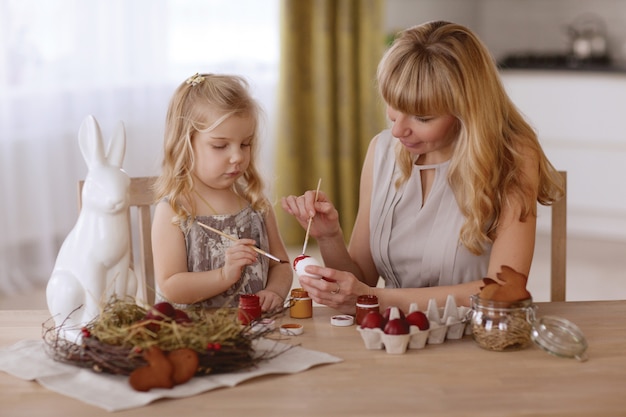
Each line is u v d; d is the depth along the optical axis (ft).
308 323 5.53
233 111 5.97
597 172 17.21
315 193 6.34
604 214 17.54
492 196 5.92
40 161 13.44
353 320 5.51
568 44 19.66
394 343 4.86
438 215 6.39
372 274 6.95
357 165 17.29
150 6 14.58
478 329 4.96
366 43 16.80
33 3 13.12
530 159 6.07
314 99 16.76
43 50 13.35
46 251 13.67
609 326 5.42
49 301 4.98
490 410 4.12
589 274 14.99
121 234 4.91
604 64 17.97
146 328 4.41
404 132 5.82
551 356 4.86
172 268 6.17
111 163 4.97
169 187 6.21
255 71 16.22
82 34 13.76
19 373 4.55
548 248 17.06
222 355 4.46
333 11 16.65
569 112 17.15
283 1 16.19
